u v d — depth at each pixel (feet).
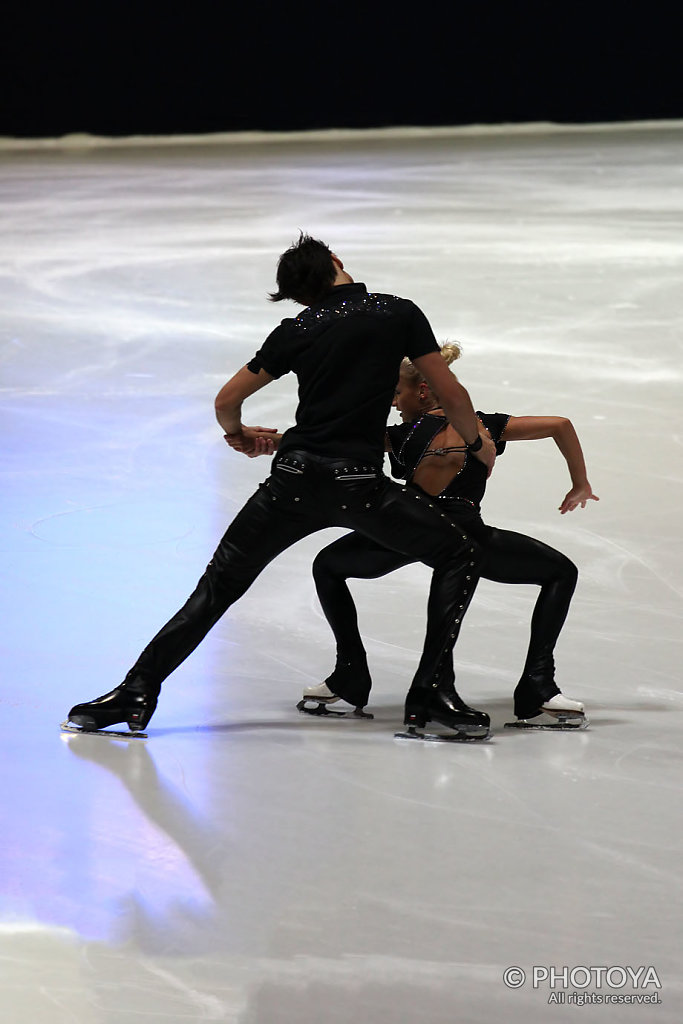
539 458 77.46
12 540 62.44
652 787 38.47
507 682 47.03
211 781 38.99
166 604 54.34
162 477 73.46
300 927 30.81
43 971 29.17
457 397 40.81
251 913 31.42
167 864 33.88
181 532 63.72
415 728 42.50
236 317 122.42
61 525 64.69
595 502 68.90
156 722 43.68
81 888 32.68
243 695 46.01
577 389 94.79
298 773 39.58
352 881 32.91
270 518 41.98
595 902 31.94
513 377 98.53
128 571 58.23
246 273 145.48
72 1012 27.71
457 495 43.34
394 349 40.78
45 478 73.05
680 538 63.00
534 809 37.01
